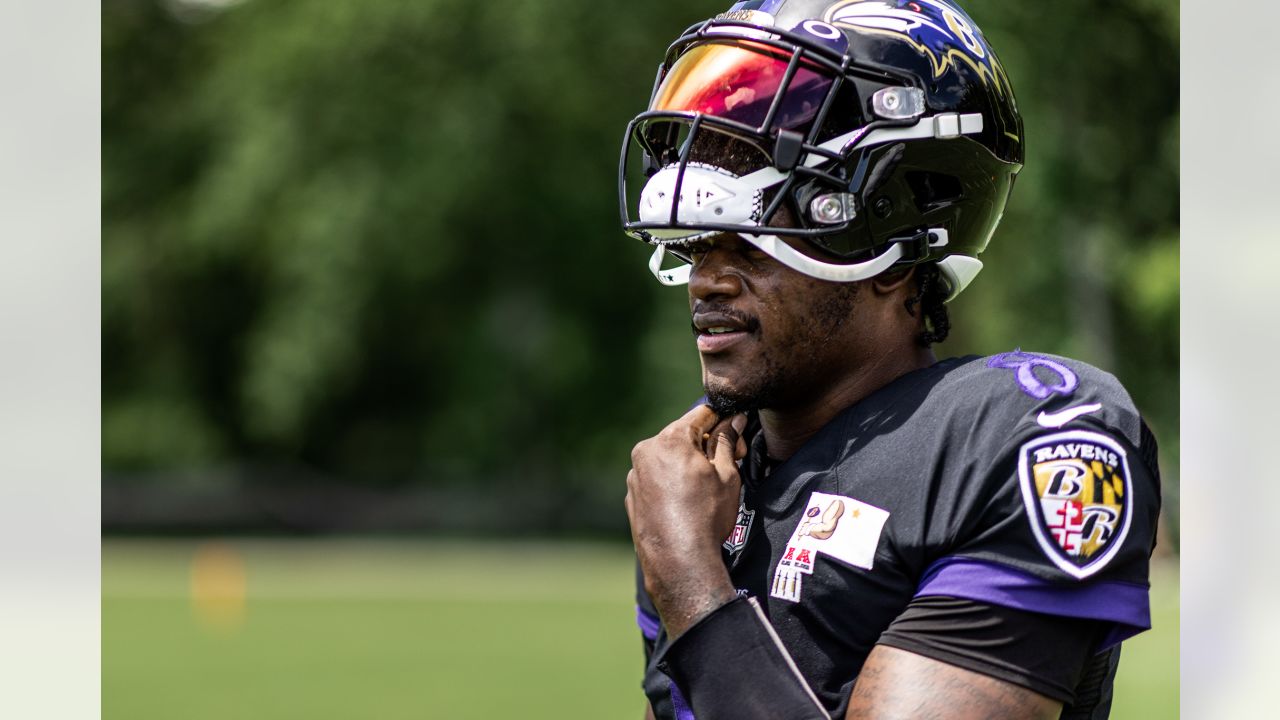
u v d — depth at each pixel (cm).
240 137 4909
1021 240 2116
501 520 5753
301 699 1969
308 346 4803
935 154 454
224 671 2244
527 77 4672
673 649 418
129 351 5603
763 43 453
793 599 429
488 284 5375
